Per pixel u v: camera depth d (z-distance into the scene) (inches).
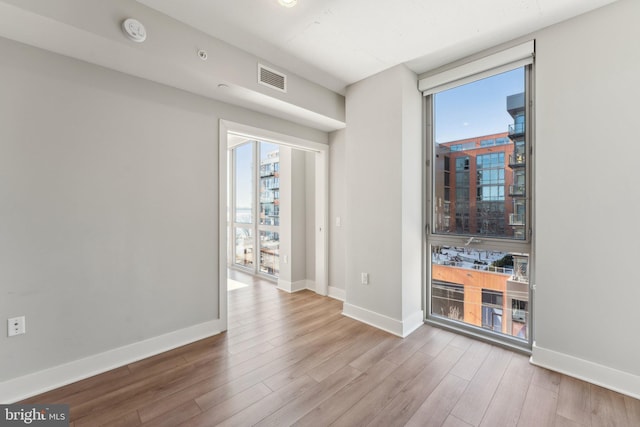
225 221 110.3
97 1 67.3
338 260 150.3
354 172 123.2
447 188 113.5
